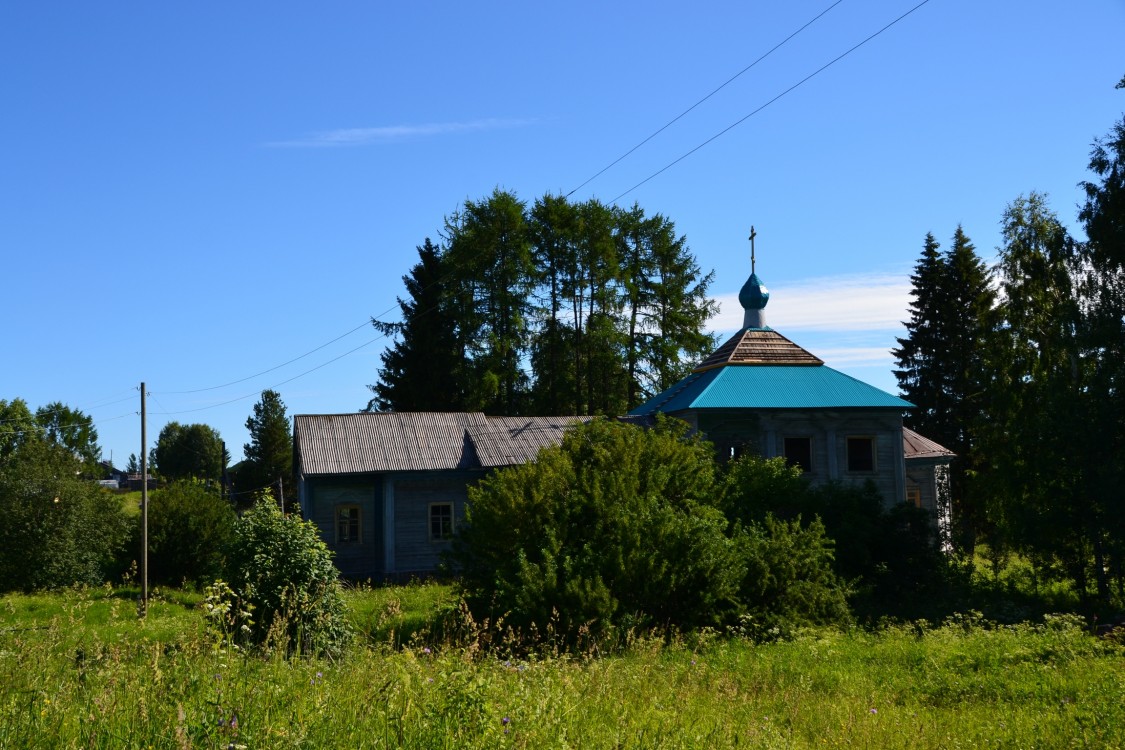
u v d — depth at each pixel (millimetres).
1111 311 27141
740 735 7828
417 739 5562
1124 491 23312
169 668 6734
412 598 25422
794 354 36000
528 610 17141
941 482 39438
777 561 19391
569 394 51906
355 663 8602
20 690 6121
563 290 51875
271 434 72062
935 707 11688
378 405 52188
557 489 20141
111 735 5242
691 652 15922
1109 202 28797
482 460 32969
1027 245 33906
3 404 80562
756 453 32969
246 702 5746
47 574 32281
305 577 14109
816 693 12266
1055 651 14570
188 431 111438
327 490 33125
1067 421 24797
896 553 23453
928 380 47531
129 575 11203
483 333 50438
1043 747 9422
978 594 24438
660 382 53219
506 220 50062
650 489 20953
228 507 37000
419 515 32969
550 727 6293
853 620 19750
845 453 33469
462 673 6367
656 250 54188
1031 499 26281
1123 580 24578
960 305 47375
